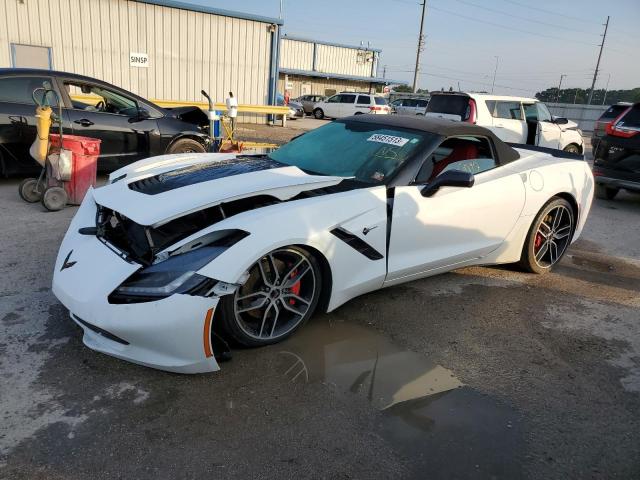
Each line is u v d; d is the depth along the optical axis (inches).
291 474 80.4
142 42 577.0
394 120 158.2
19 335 114.6
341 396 100.7
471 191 145.6
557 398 105.6
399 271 133.0
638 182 294.8
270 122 697.0
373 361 114.5
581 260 199.2
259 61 652.7
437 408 99.3
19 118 237.6
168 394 98.0
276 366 109.4
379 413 96.5
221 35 616.7
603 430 96.2
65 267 108.5
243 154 163.2
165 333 95.2
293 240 108.0
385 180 133.3
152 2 568.1
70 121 249.0
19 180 269.4
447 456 86.5
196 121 315.3
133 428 88.3
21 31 521.3
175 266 97.7
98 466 79.6
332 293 120.4
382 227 125.6
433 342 125.3
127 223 115.2
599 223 266.4
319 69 1594.5
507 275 175.2
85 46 551.8
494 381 110.3
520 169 163.2
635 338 134.7
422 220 134.1
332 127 164.4
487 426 95.0
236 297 104.3
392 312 139.3
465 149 153.6
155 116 278.2
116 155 265.0
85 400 94.7
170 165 147.8
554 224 175.5
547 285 168.7
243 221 104.3
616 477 84.4
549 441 92.1
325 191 124.6
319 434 89.7
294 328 117.9
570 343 129.7
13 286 138.3
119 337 97.0
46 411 91.0
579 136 454.3
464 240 147.7
